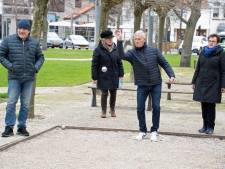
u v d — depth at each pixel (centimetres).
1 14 7150
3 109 1458
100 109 1502
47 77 2544
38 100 1688
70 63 3606
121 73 1345
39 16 1248
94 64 1323
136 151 947
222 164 865
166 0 2025
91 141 1032
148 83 1035
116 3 1819
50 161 855
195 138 1093
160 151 952
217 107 1641
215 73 1099
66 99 1733
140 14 2045
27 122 1223
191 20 3762
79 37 6800
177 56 5516
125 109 1518
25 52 1009
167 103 1705
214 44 1105
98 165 836
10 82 1020
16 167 811
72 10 8488
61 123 1227
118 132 1138
